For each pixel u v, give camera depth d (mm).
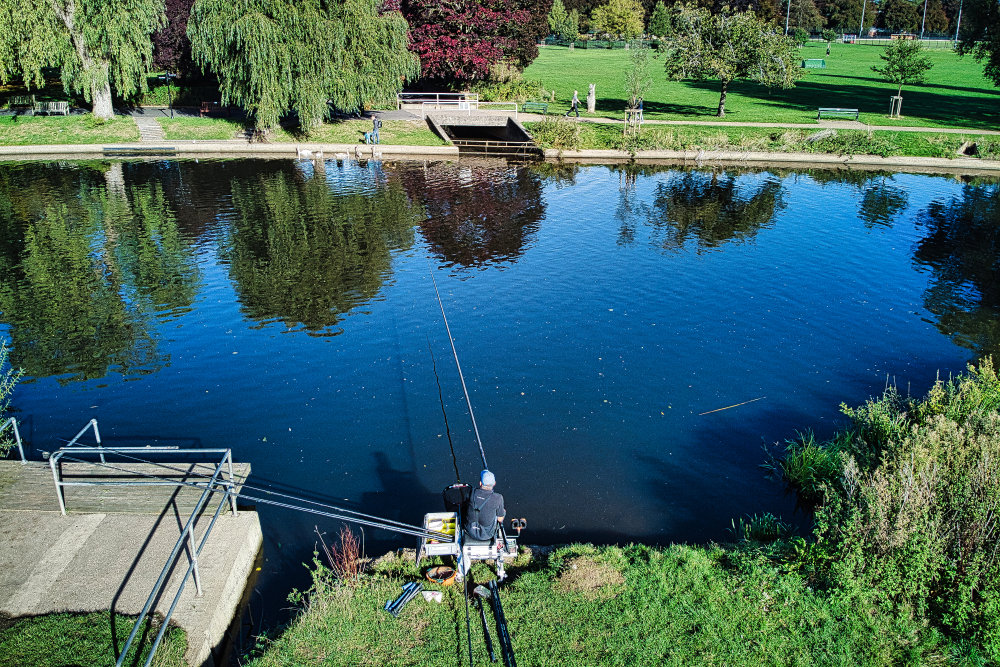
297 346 17203
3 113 43562
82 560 8906
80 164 37469
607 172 37812
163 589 8461
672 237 26172
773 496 11805
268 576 9727
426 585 8922
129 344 17312
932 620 8305
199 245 24766
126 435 13344
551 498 11586
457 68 50781
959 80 66000
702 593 8734
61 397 14750
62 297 20250
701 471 12422
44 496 10172
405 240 25516
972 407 12320
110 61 42688
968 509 8859
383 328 18203
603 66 72250
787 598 8594
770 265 23172
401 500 11492
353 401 14594
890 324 18719
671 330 18172
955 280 21953
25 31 39500
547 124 43438
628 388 15180
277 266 22797
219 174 35562
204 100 49750
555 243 25312
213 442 13125
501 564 9023
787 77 45656
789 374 15914
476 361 16328
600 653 7852
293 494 11562
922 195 32781
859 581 8586
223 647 8453
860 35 107250
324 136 42969
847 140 40469
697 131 42781
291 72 39812
